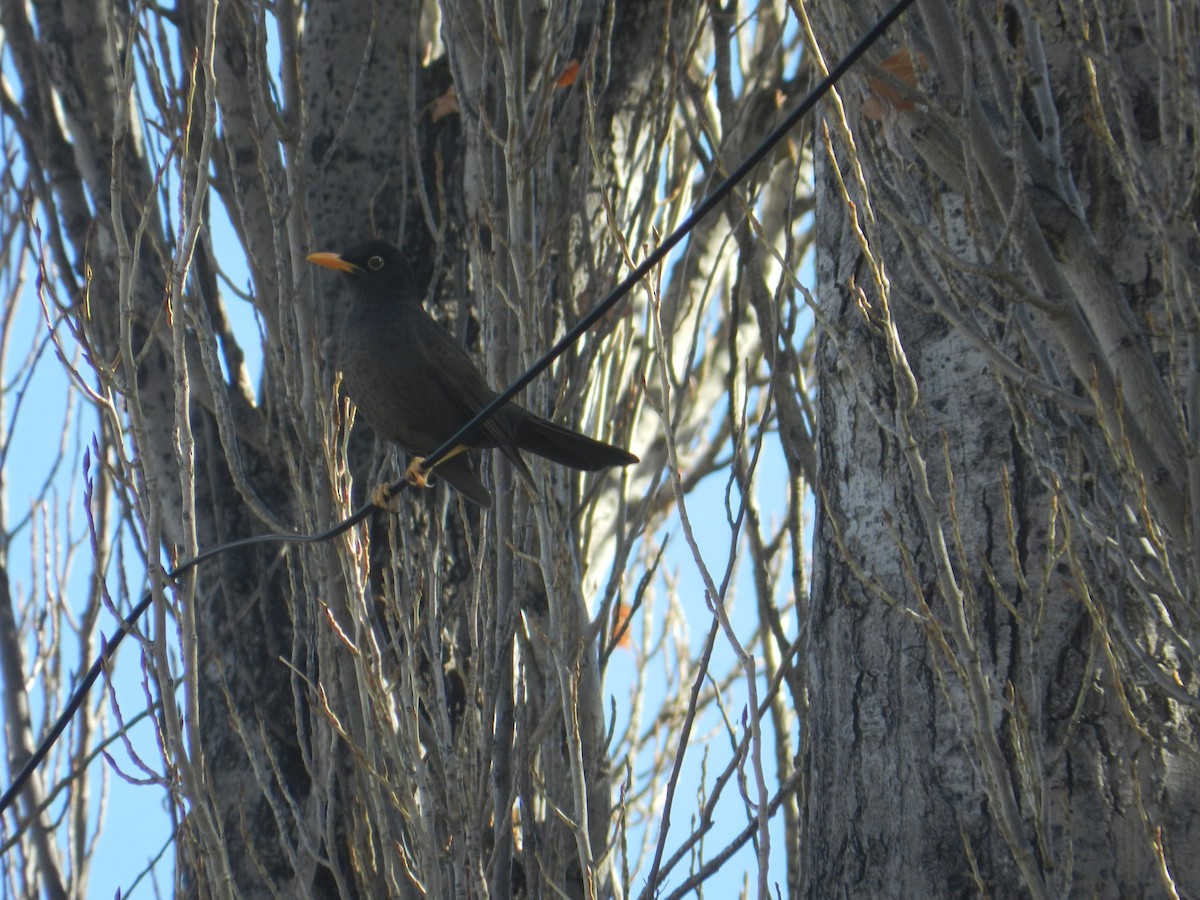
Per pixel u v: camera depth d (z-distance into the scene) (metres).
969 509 9.24
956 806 8.99
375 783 10.31
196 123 13.62
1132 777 7.96
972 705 7.55
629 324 14.45
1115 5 8.55
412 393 11.53
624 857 10.19
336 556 11.52
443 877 10.39
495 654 11.05
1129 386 7.63
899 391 7.96
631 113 15.09
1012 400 8.12
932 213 9.68
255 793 13.13
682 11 15.39
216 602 13.59
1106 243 9.18
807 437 13.05
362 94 15.23
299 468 12.38
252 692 13.34
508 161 11.80
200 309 12.24
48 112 14.45
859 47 7.35
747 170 7.67
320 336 14.11
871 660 9.62
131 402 9.90
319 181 15.00
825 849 9.65
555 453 11.52
